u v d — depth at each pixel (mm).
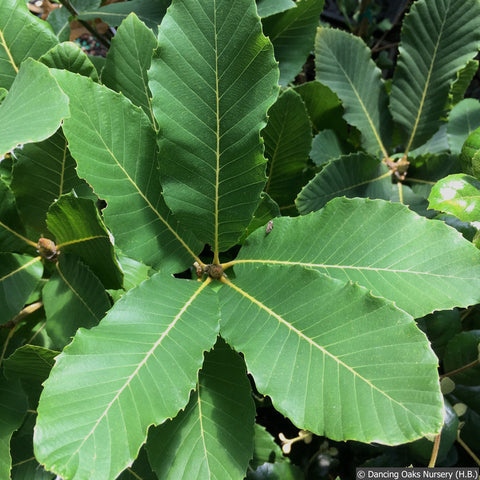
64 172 267
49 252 267
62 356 201
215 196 250
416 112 387
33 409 293
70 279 263
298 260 250
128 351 208
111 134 239
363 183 361
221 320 240
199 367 212
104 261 255
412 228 241
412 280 232
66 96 206
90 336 209
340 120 420
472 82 676
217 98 235
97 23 479
